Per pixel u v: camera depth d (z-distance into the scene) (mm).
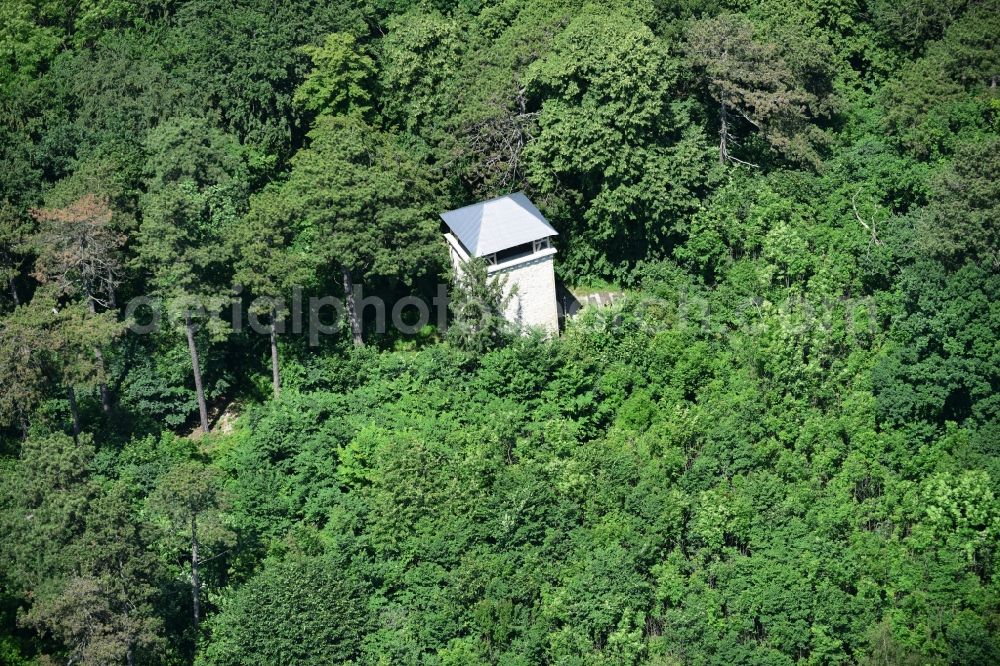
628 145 148125
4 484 127438
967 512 129500
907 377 138875
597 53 148000
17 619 124312
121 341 146000
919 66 166625
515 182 153750
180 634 126938
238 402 147875
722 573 126562
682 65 154750
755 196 152375
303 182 145125
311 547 129750
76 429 139000
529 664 122062
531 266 145125
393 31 163875
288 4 162750
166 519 129000
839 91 167000
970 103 161500
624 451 134375
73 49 169250
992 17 166875
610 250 154000
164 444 140000
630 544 127500
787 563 126625
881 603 126625
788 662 122812
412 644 122375
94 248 139875
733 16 156750
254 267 141875
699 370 142250
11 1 167750
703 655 122312
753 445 135750
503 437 136125
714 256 150500
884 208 154500
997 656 122938
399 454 132375
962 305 137375
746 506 129375
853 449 137250
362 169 144875
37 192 151500
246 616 122375
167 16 170250
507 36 159250
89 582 116062
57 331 133750
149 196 146000
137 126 155625
